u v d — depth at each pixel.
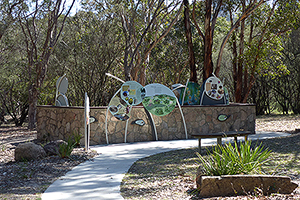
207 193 4.80
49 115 13.55
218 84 13.85
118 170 7.32
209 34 17.02
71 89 25.30
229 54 35.94
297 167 6.28
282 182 4.72
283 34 24.09
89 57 20.45
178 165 7.35
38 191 5.75
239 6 23.77
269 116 31.58
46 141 13.26
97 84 22.05
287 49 31.28
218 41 34.34
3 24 20.41
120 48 21.83
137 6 18.77
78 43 21.31
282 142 9.57
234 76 25.66
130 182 6.23
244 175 4.83
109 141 12.03
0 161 9.05
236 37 25.62
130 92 12.28
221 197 4.62
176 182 5.90
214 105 13.27
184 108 13.02
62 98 14.21
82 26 22.41
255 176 4.78
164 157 8.65
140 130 12.52
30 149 8.64
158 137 12.72
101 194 5.41
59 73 23.80
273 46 23.34
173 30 27.95
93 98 21.55
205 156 7.94
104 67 20.92
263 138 11.64
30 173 7.12
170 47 31.11
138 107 12.50
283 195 4.45
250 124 13.73
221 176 4.82
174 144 11.34
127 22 19.16
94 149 10.47
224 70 37.31
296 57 31.27
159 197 5.09
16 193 5.61
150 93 12.48
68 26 24.17
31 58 22.94
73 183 6.18
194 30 27.28
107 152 9.87
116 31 20.69
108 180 6.39
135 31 19.89
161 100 12.55
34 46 22.58
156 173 6.81
